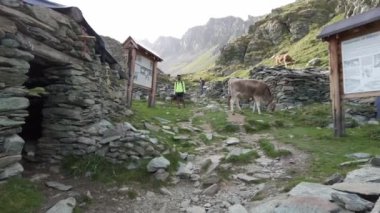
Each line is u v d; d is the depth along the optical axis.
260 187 6.62
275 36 63.78
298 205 4.89
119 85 11.39
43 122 7.87
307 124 13.48
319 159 7.98
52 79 7.82
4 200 5.10
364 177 5.90
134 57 13.77
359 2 41.47
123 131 8.27
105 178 6.95
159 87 28.67
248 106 19.70
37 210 5.34
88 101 8.09
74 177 6.95
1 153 5.32
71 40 7.34
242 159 8.30
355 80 10.23
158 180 7.09
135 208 6.01
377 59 9.59
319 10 62.06
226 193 6.57
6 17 5.54
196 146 10.14
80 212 5.59
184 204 6.17
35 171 7.08
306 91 18.83
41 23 6.27
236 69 60.81
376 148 8.71
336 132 10.62
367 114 14.41
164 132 11.10
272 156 8.67
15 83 5.63
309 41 47.75
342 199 4.84
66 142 7.65
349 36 10.48
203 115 16.31
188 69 179.25
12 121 5.53
